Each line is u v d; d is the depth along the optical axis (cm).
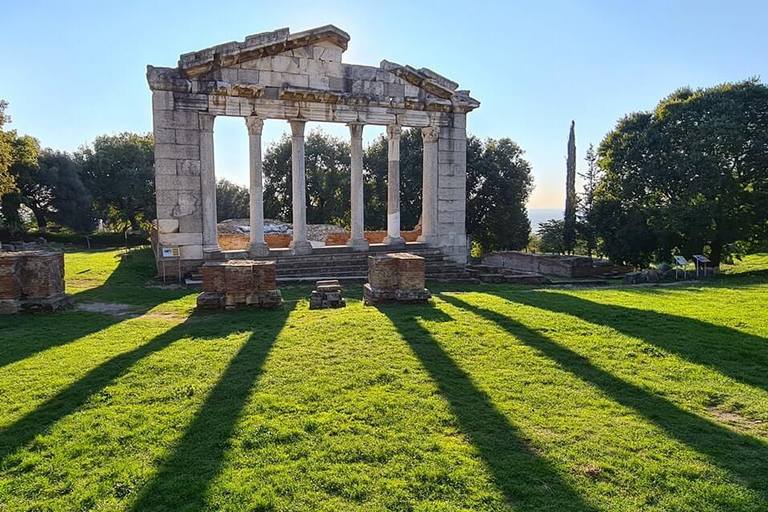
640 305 1533
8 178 4653
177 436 654
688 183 3250
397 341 1100
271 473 565
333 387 823
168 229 2311
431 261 2681
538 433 666
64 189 6334
